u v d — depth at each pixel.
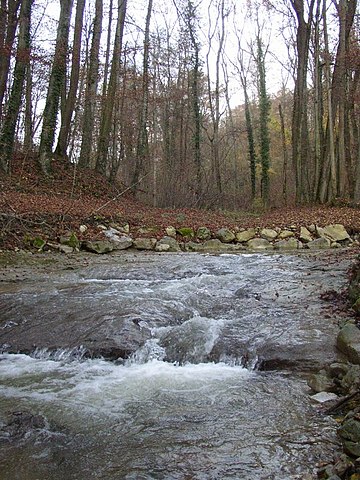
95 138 29.98
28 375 5.42
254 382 5.13
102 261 11.98
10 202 14.20
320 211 20.89
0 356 6.18
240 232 16.30
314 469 3.41
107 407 4.54
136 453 3.71
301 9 25.83
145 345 6.14
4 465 3.59
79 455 3.70
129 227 15.59
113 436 3.98
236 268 10.84
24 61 18.22
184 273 10.40
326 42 24.11
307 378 5.12
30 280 9.54
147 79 24.64
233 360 5.79
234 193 32.06
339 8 22.48
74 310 7.19
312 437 3.85
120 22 23.31
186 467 3.50
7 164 18.20
